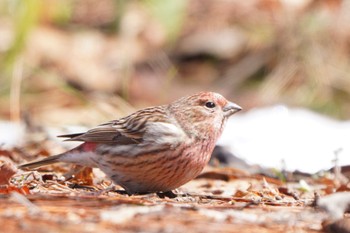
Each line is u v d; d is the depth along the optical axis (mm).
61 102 16594
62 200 7238
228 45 19062
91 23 20688
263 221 6742
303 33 18078
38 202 7109
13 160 10828
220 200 8352
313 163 11555
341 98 17359
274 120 15125
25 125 13523
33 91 16906
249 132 13984
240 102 17500
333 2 18375
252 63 18469
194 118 9180
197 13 20016
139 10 20375
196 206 7234
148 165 8898
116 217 6496
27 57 17797
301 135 13719
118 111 15383
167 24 19234
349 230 6426
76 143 12516
